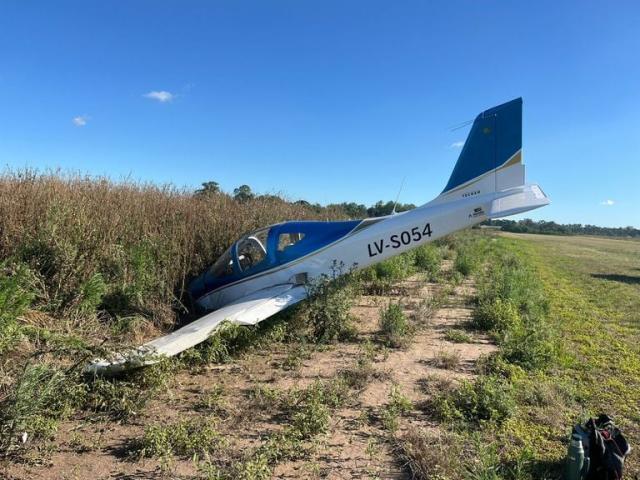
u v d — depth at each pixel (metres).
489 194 8.20
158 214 9.45
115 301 7.04
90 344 4.96
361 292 11.02
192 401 4.74
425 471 3.37
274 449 3.54
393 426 4.03
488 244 34.59
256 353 6.44
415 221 8.18
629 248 44.28
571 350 6.78
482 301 9.92
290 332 7.09
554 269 19.88
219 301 8.42
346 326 7.35
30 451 3.56
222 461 3.51
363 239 8.10
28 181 7.82
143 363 4.65
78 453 3.64
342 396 4.76
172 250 8.30
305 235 8.13
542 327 7.53
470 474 3.25
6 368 4.45
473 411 4.36
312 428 3.96
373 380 5.44
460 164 8.38
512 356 6.20
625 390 5.19
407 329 7.67
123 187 9.99
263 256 8.09
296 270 7.97
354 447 3.81
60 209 7.20
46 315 6.09
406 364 6.09
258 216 11.76
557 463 3.54
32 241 6.67
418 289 12.11
